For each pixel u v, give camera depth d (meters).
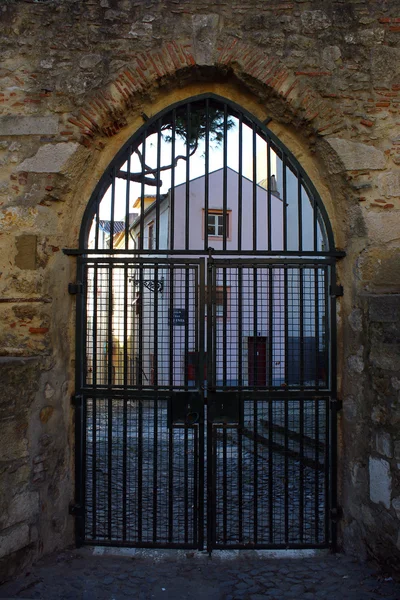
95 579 3.39
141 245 3.92
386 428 3.39
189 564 3.63
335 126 3.85
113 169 4.01
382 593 3.19
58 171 3.79
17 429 3.41
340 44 3.91
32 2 3.90
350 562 3.64
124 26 3.92
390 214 3.79
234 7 3.95
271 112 4.06
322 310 4.15
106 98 3.86
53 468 3.74
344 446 3.87
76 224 4.00
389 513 3.36
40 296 3.72
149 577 3.44
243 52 3.90
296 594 3.22
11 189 3.79
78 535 3.85
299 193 4.04
